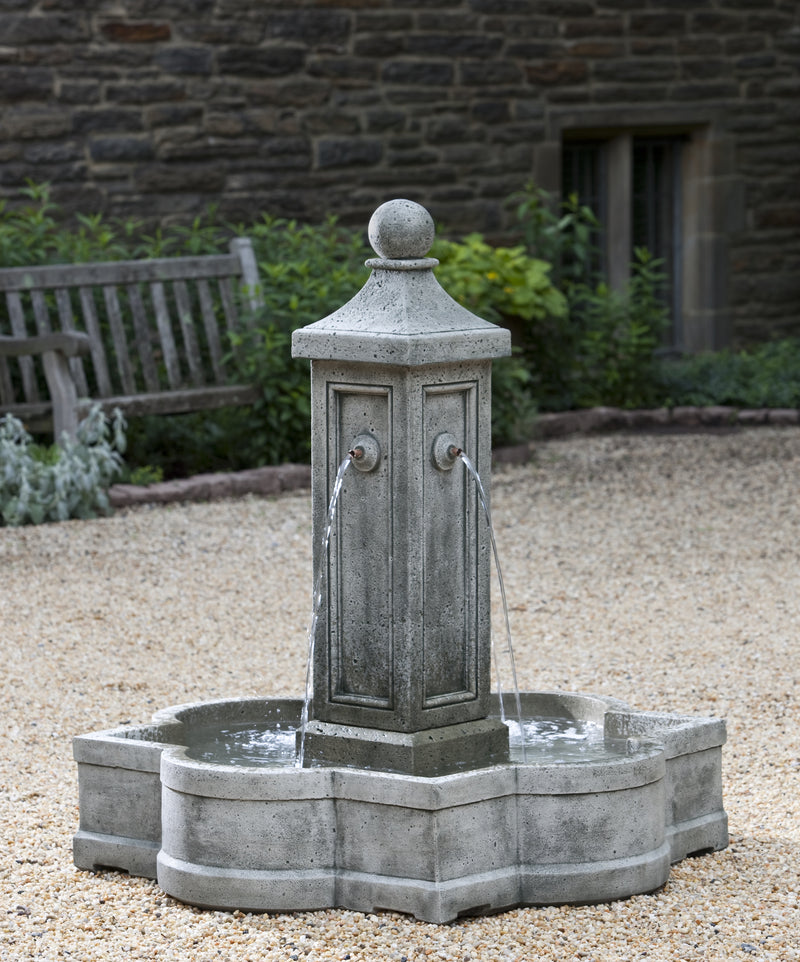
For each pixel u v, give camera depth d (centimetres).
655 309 1205
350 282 968
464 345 382
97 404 844
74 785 467
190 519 827
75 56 1057
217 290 1005
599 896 370
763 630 637
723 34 1313
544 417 1092
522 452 999
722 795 423
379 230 387
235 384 952
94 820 400
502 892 366
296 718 445
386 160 1180
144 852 392
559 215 1259
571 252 1305
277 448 938
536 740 422
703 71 1308
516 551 780
